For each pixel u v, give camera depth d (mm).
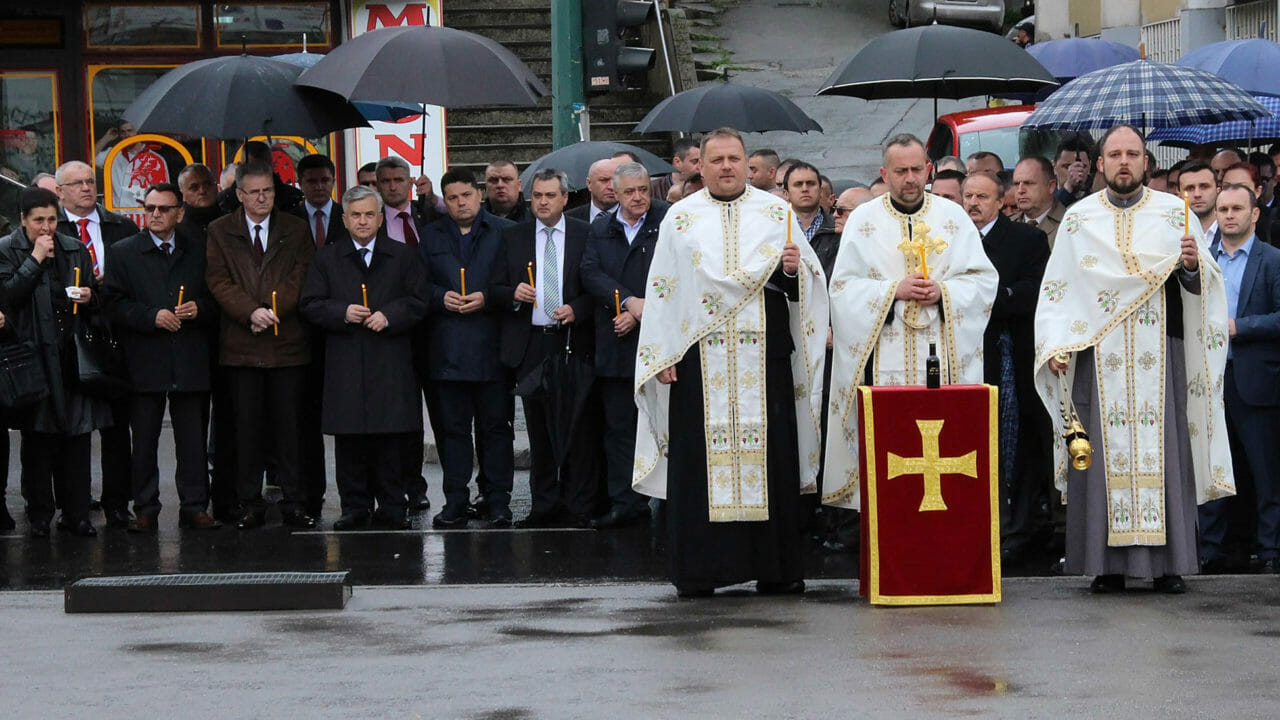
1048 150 24844
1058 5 36688
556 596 12133
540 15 30891
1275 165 18625
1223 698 9016
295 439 15461
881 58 17516
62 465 15258
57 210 14867
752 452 12023
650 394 12367
